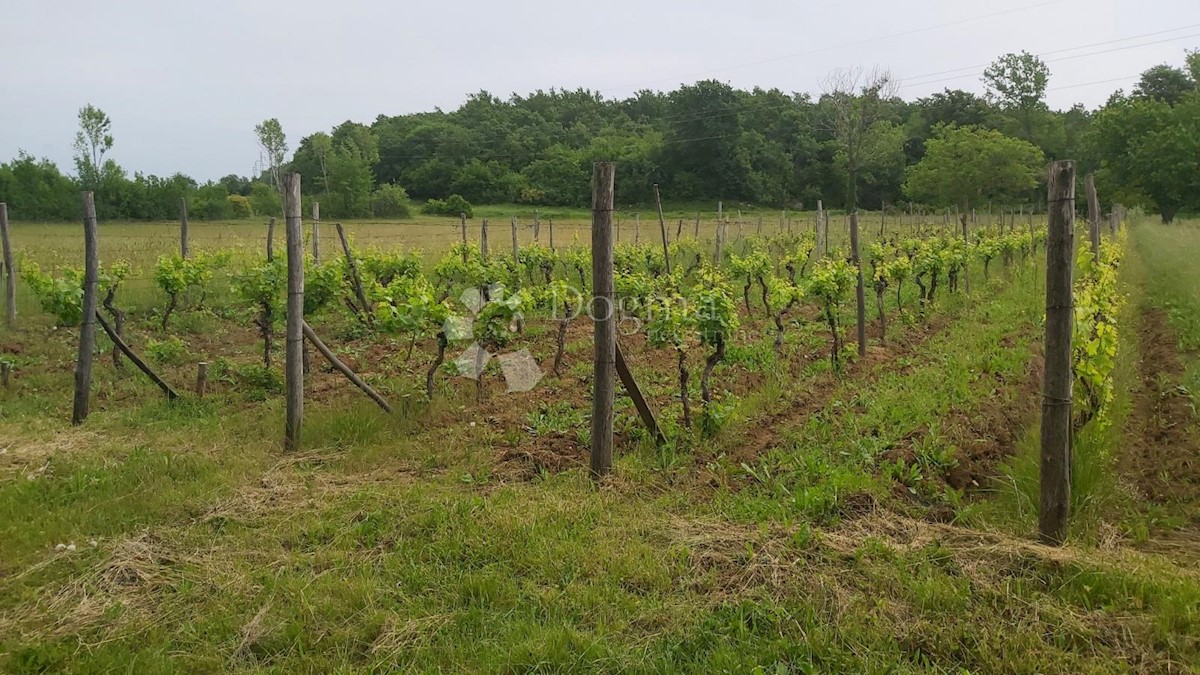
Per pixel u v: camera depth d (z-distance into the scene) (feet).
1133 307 42.34
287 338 21.35
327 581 14.02
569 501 17.30
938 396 24.57
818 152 214.28
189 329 39.04
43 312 40.86
